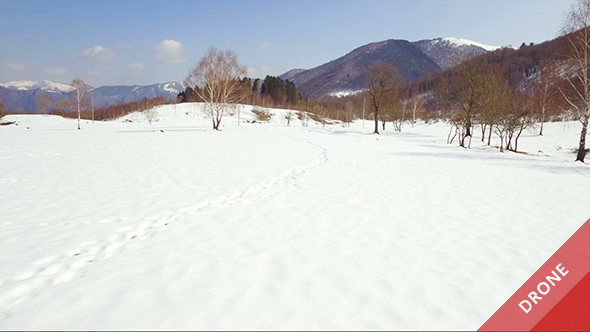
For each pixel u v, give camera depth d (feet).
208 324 9.11
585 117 50.52
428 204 23.09
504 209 22.04
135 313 9.66
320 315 9.62
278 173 34.76
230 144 67.10
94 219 18.80
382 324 9.27
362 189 27.84
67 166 36.81
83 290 11.02
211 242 15.48
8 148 52.24
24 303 10.19
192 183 29.09
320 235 16.51
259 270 12.52
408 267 12.98
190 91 299.79
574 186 30.58
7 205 21.35
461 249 14.97
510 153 65.31
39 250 14.37
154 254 14.03
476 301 10.68
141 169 35.78
